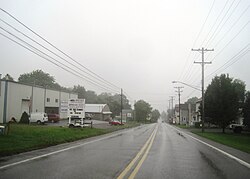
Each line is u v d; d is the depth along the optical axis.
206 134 38.38
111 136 30.94
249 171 10.70
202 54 46.41
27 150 15.98
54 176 9.14
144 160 12.93
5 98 50.53
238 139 31.59
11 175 9.20
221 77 47.50
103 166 11.13
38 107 63.22
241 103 47.25
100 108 111.38
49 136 23.23
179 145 21.11
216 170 10.80
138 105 136.75
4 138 19.22
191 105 111.62
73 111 41.59
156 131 45.09
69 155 14.27
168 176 9.48
